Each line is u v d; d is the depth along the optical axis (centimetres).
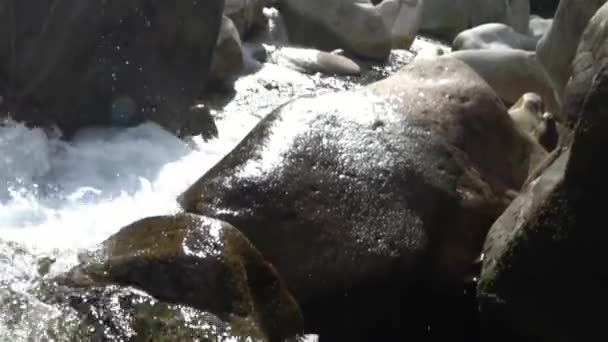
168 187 565
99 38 609
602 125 414
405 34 1070
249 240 462
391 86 579
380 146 527
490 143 570
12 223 490
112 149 595
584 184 430
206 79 706
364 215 496
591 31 486
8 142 551
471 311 503
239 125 702
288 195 489
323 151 514
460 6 1182
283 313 426
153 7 627
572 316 449
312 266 477
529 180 516
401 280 496
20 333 378
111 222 510
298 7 981
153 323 389
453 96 575
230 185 491
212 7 655
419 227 505
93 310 392
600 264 436
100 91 618
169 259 405
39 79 593
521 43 1019
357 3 985
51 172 555
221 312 398
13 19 582
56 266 436
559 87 855
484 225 531
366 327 480
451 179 531
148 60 634
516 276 464
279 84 823
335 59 912
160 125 646
